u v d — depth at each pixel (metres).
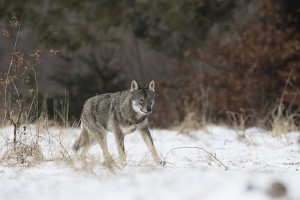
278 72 37.94
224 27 44.25
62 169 15.02
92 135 20.31
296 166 17.12
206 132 27.59
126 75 51.06
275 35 40.34
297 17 41.44
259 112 35.44
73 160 16.16
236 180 11.03
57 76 44.75
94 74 43.16
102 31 42.59
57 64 48.34
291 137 24.64
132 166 15.69
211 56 41.66
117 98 19.67
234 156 19.98
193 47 43.97
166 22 41.66
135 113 19.36
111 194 10.53
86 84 42.19
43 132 20.91
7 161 17.06
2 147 18.72
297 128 26.64
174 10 41.16
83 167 14.20
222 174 13.33
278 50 38.81
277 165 17.44
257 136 25.70
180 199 9.77
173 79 46.72
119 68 48.81
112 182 12.10
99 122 20.12
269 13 40.66
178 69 43.75
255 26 41.62
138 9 41.62
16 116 21.72
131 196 10.20
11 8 39.97
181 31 42.94
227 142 24.03
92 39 42.25
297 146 22.02
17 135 19.67
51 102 36.94
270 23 40.78
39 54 20.77
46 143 20.16
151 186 11.10
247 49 39.16
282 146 22.53
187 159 18.98
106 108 19.89
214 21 42.72
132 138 25.70
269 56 38.75
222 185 10.48
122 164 15.58
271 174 13.88
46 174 14.07
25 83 22.03
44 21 39.81
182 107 39.28
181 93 42.44
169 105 41.56
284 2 42.00
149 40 44.34
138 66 54.34
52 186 11.91
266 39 40.16
